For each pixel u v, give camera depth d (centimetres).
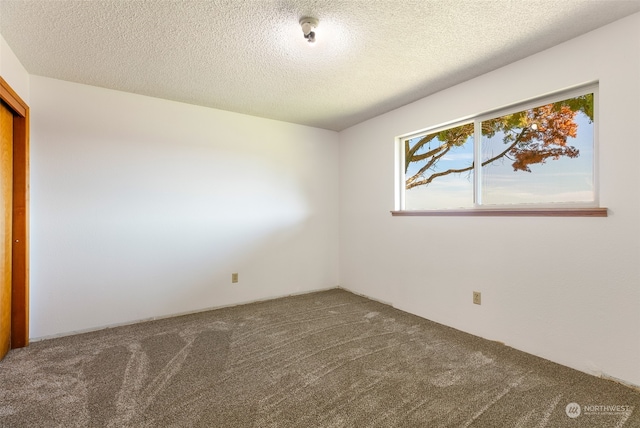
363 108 331
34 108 248
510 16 176
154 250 299
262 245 362
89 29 187
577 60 196
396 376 191
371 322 286
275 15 175
